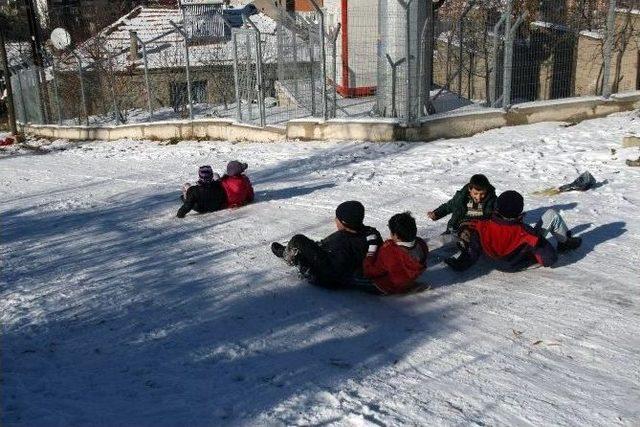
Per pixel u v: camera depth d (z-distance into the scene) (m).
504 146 11.43
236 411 3.50
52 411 3.53
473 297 5.20
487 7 15.43
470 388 3.75
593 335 4.42
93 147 19.94
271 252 6.68
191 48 23.84
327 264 5.36
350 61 17.23
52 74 24.00
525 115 13.38
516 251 5.51
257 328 4.74
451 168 10.19
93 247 7.58
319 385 3.81
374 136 13.34
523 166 9.80
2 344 4.64
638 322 4.59
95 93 23.61
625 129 11.86
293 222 7.86
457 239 5.75
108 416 3.47
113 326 4.90
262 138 15.97
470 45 15.84
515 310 4.90
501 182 8.98
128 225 8.58
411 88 12.98
